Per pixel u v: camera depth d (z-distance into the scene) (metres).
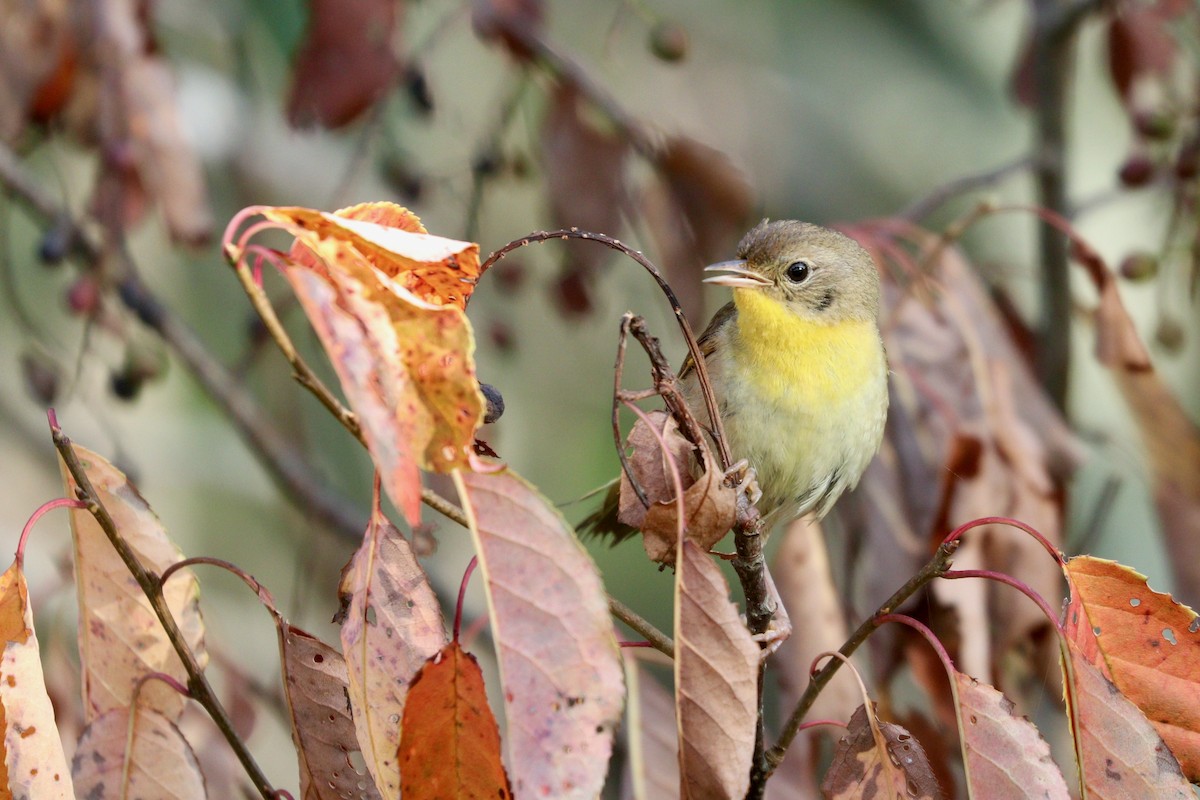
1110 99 15.05
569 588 4.24
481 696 4.31
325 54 8.81
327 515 11.19
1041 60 11.12
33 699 4.68
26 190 10.97
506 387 14.51
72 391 9.90
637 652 6.31
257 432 11.18
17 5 9.67
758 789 5.52
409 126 12.88
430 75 10.20
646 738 6.73
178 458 13.82
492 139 10.10
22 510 12.24
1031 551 8.05
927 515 8.48
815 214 16.98
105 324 10.65
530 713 4.17
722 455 5.23
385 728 4.59
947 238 8.77
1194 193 10.23
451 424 4.02
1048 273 10.99
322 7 8.78
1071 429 10.42
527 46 9.59
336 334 3.81
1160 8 10.34
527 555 4.26
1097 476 12.84
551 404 14.84
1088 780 4.82
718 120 15.05
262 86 13.66
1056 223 8.68
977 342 8.68
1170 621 5.07
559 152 9.43
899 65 17.97
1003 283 10.66
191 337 10.98
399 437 3.79
